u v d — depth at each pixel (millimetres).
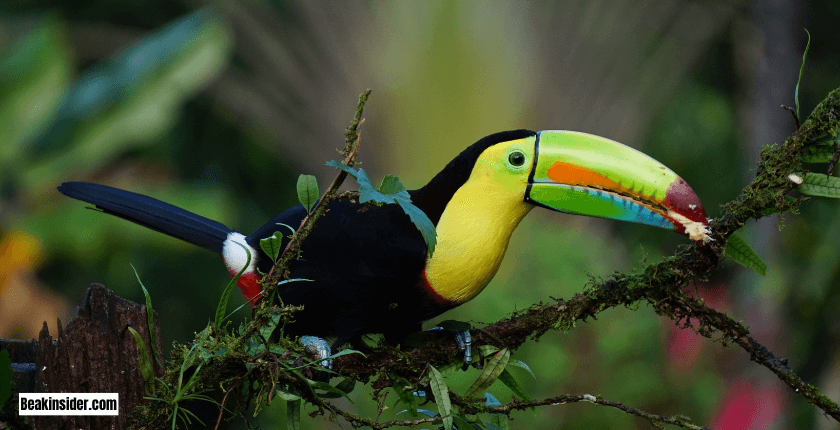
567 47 10781
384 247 4504
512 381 4199
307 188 3746
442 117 10758
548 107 10797
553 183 4570
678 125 14742
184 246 12289
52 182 11469
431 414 4258
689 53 11523
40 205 11469
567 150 4574
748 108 12789
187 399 3770
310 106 11297
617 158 4484
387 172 10914
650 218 4387
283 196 16141
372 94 10906
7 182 11367
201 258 14828
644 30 10984
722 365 9688
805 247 10961
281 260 3811
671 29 11133
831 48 14344
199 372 3781
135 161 13758
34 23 13680
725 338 4039
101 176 12250
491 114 10773
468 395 4094
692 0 11469
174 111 12812
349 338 4707
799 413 10195
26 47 11844
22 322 10930
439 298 4617
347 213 4652
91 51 14930
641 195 4398
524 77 10773
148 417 3740
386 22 10859
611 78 10914
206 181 15203
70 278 14219
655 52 11062
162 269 14648
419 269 4543
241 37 11750
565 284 8273
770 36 10914
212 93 12922
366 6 10938
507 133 4738
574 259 8516
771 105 10938
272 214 16156
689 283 4141
